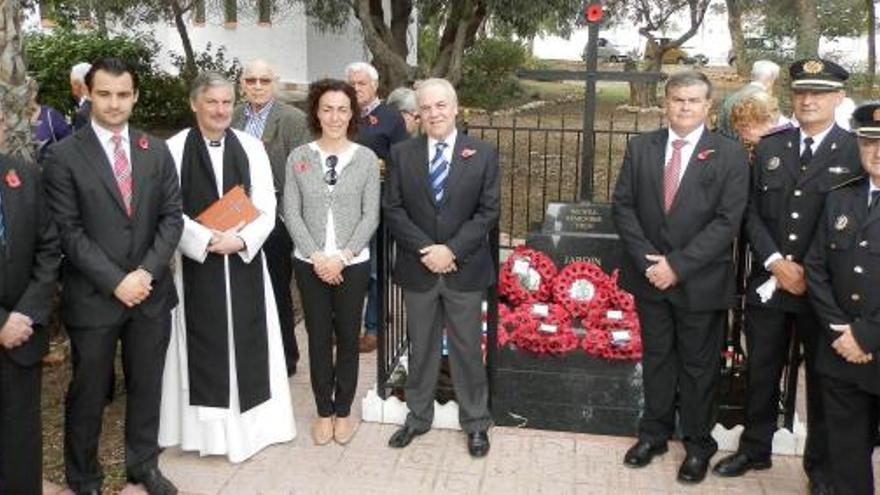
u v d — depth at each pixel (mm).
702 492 3877
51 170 3451
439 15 12188
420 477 3998
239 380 4059
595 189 10555
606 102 20953
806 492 3861
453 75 11406
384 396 4570
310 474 4027
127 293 3477
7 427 3383
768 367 3887
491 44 20594
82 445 3672
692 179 3768
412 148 4055
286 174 4219
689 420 3982
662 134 3910
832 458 3486
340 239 4113
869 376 3264
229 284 4000
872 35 21000
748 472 4039
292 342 5176
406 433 4320
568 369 4805
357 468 4078
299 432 4445
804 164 3672
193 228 3875
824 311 3383
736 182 3723
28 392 3406
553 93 23500
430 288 4086
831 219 3371
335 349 4551
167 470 4051
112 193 3477
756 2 21453
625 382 4695
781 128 3848
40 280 3322
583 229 5520
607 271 5461
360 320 4250
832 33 25125
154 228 3625
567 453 4207
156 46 17484
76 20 16906
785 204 3693
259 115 5066
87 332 3531
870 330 3201
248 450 4152
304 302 4180
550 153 13203
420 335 4184
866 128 3168
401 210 4078
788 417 4250
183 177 3998
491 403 4527
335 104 4043
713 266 3799
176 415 4184
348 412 4332
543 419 4469
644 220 3889
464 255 3979
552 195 10445
